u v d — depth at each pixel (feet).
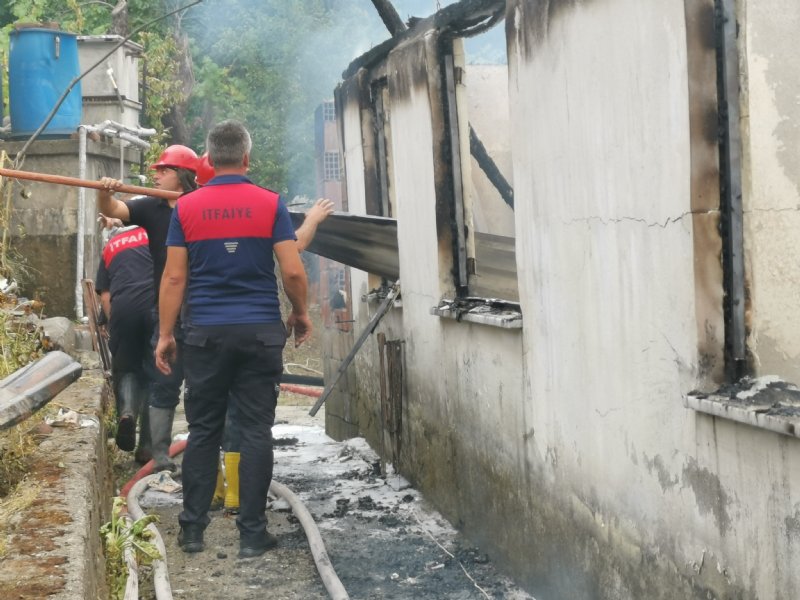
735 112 11.07
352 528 20.95
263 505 18.71
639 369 12.59
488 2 18.29
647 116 12.00
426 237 21.63
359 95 27.40
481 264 20.98
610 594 13.70
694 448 11.37
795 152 11.16
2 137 31.27
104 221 24.53
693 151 11.10
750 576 10.41
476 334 18.98
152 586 16.89
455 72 20.72
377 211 27.45
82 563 9.61
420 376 23.00
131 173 40.01
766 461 10.07
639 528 12.78
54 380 12.75
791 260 11.20
